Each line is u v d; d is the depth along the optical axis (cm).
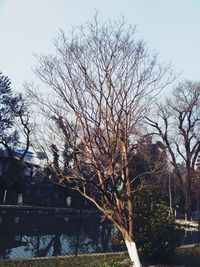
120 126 876
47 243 1577
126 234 945
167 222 1154
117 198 925
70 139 853
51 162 871
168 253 1147
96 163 860
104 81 871
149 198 1166
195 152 4512
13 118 4538
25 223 2512
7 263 1025
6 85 4231
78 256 1179
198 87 4528
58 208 3681
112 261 1041
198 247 1552
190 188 4462
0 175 4088
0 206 3353
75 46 959
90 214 3366
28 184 4134
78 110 858
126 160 894
